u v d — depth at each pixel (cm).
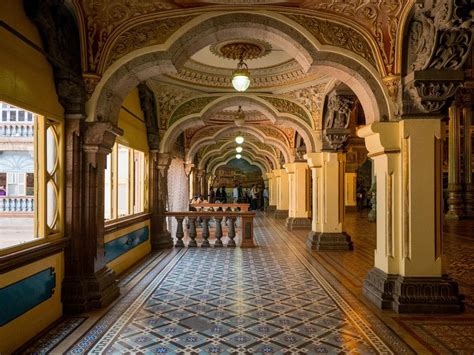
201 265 754
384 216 501
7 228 540
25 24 374
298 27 496
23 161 600
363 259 816
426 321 428
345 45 501
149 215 917
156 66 511
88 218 480
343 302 504
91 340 376
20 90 364
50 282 424
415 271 467
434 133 473
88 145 482
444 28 399
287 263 774
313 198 980
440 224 473
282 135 1455
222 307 484
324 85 905
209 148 2169
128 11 475
